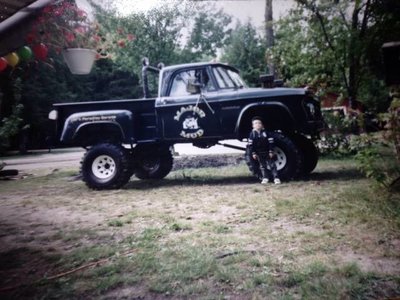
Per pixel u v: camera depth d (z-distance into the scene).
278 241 2.91
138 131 6.30
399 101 4.21
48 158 15.44
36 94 23.17
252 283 2.13
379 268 2.29
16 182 7.50
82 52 3.02
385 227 3.10
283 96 5.75
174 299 2.02
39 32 2.75
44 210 4.57
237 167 8.05
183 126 6.09
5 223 3.93
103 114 6.07
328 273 2.23
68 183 7.11
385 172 4.78
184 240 3.05
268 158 5.65
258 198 4.57
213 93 6.04
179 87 6.20
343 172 6.45
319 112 6.15
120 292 2.13
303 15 9.99
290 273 2.25
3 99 9.25
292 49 10.48
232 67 6.65
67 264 2.64
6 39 2.68
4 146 9.68
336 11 9.49
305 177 6.04
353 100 9.70
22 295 2.14
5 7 2.32
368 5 9.20
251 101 5.86
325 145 8.72
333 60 9.84
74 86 24.81
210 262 2.48
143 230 3.44
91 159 6.11
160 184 6.41
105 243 3.10
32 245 3.13
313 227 3.25
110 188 6.01
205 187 5.72
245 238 3.03
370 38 9.33
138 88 23.34
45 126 24.88
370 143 4.77
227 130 5.97
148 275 2.35
